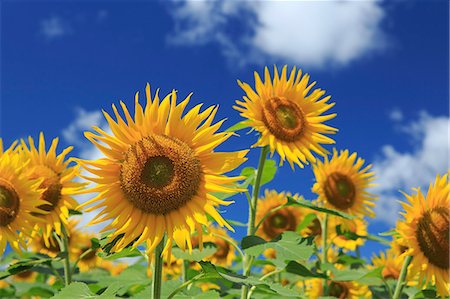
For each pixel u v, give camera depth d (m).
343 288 1.72
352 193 1.63
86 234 1.79
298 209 1.83
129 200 0.79
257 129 1.17
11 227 1.02
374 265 1.72
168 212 0.79
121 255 0.95
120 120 0.80
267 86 1.27
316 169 1.64
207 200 0.80
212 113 0.83
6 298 1.66
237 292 1.30
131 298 0.96
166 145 0.81
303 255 0.98
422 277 1.16
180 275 1.76
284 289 0.80
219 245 1.81
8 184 1.03
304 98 1.30
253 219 1.18
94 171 0.78
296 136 1.24
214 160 0.82
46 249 1.58
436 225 1.15
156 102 0.82
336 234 1.62
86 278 1.44
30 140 1.15
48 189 1.10
